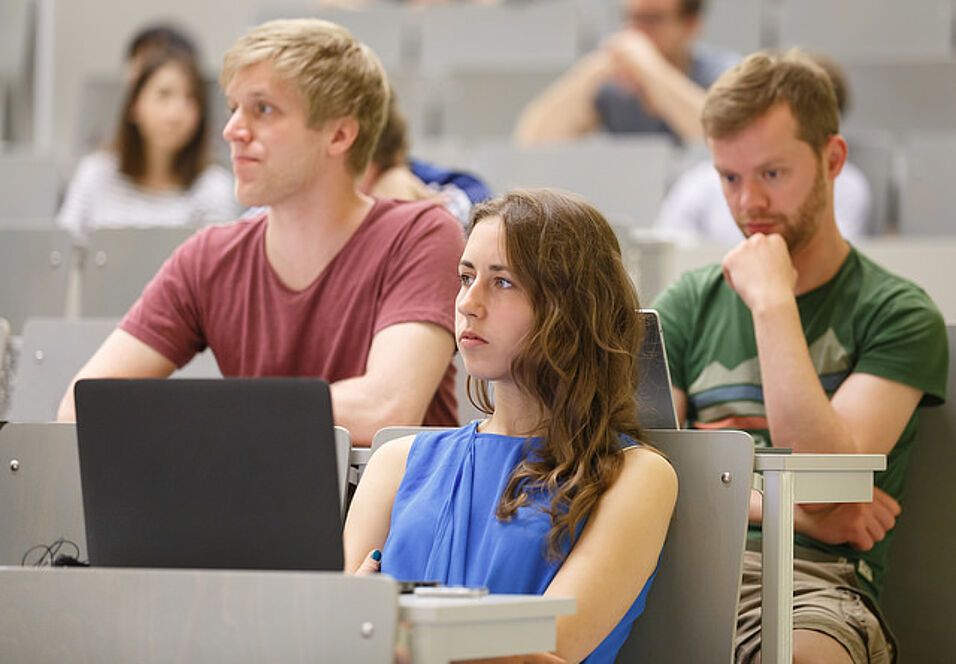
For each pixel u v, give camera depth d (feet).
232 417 8.23
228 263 13.53
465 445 9.94
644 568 9.13
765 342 12.16
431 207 13.43
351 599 7.20
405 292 12.87
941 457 13.29
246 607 7.52
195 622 7.67
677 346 13.61
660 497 9.32
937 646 13.19
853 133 30.58
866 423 12.39
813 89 12.98
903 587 13.33
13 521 11.18
